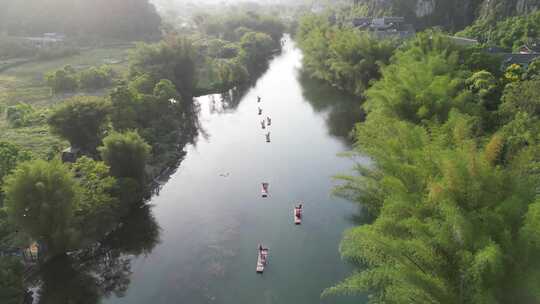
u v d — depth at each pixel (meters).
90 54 137.50
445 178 25.64
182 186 53.97
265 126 76.00
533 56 74.06
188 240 42.56
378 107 51.91
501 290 21.25
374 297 29.06
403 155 34.09
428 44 70.62
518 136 35.06
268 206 48.50
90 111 54.50
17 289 31.66
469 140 30.20
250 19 171.12
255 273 37.25
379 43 83.69
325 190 51.62
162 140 63.41
